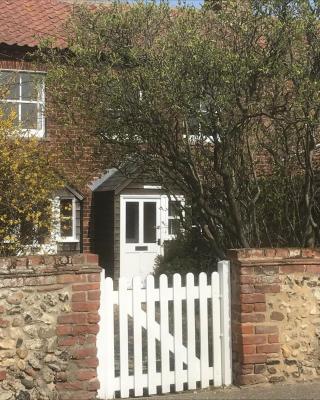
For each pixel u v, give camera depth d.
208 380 6.02
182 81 6.65
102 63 7.21
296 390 5.92
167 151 7.24
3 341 5.32
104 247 12.54
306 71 6.86
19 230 7.70
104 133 7.40
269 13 6.84
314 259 6.26
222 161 7.07
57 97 7.50
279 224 7.96
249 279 6.03
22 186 7.61
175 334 5.93
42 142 9.16
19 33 11.77
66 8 13.15
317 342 6.23
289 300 6.16
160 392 5.91
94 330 5.54
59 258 5.50
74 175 9.64
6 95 9.49
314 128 7.21
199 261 10.24
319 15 6.91
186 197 7.90
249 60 6.57
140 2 7.28
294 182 7.84
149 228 12.79
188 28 6.81
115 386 5.71
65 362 5.47
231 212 7.32
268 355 6.04
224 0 6.93
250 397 5.73
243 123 7.05
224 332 6.08
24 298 5.40
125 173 8.15
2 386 5.30
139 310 5.79
